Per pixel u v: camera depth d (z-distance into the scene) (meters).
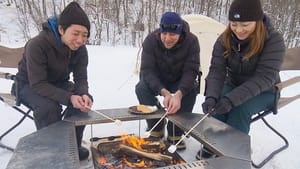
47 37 2.15
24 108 3.24
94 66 5.12
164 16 2.32
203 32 4.10
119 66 5.16
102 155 2.01
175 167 1.45
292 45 11.17
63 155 1.49
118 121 1.96
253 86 2.02
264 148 2.56
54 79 2.36
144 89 2.60
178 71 2.58
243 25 2.03
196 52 2.49
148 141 2.16
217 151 1.58
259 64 2.13
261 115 2.38
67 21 2.02
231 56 2.24
